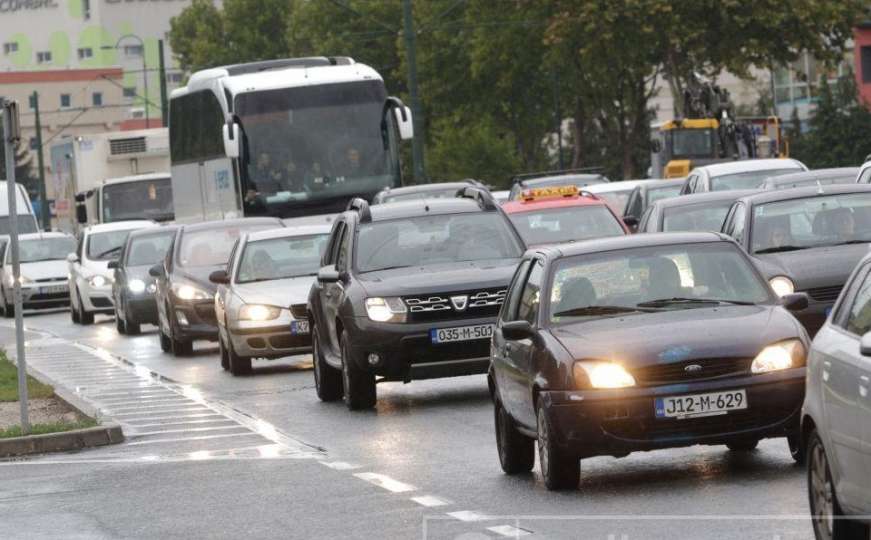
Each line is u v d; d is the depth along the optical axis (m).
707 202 62.69
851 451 23.77
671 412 32.16
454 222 53.31
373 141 99.25
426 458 39.44
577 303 35.12
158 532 31.62
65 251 137.12
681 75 189.62
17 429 48.00
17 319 47.97
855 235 51.91
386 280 50.53
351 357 50.22
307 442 44.12
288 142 98.50
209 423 50.19
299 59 107.25
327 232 70.50
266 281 68.19
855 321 24.88
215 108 103.00
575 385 32.41
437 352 49.34
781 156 183.00
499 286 49.81
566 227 72.06
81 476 40.62
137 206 151.25
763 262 50.56
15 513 35.31
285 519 32.03
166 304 80.06
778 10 183.88
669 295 35.31
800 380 32.56
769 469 33.75
